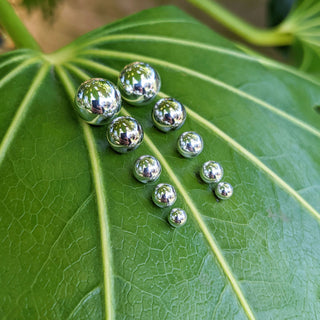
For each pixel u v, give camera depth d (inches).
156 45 6.1
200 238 5.3
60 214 5.1
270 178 5.6
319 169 5.8
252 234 5.4
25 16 8.8
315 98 6.4
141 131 5.3
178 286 5.1
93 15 12.7
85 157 5.3
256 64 6.2
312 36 7.8
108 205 5.2
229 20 8.8
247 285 5.2
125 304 5.0
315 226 5.6
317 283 5.4
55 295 4.9
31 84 5.6
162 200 5.2
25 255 5.0
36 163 5.2
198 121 5.7
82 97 5.1
